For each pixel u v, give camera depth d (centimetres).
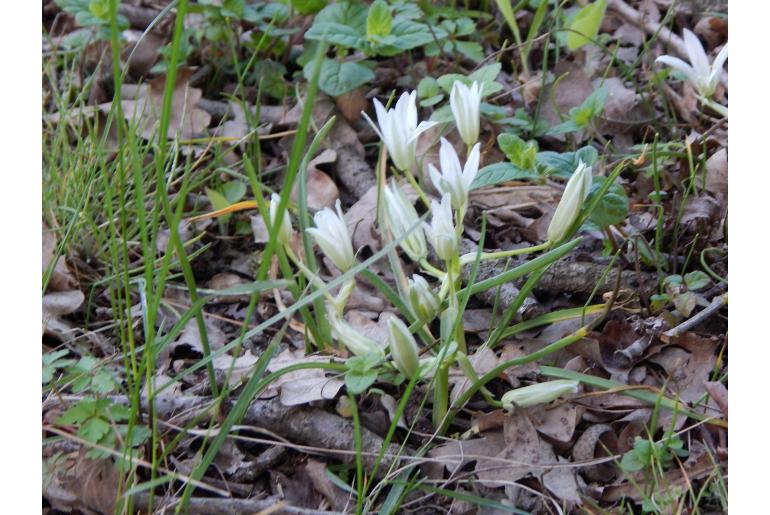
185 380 84
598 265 88
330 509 80
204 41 102
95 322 88
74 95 99
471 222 92
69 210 90
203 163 95
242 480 81
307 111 73
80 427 79
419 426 82
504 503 80
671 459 80
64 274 88
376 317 88
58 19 106
